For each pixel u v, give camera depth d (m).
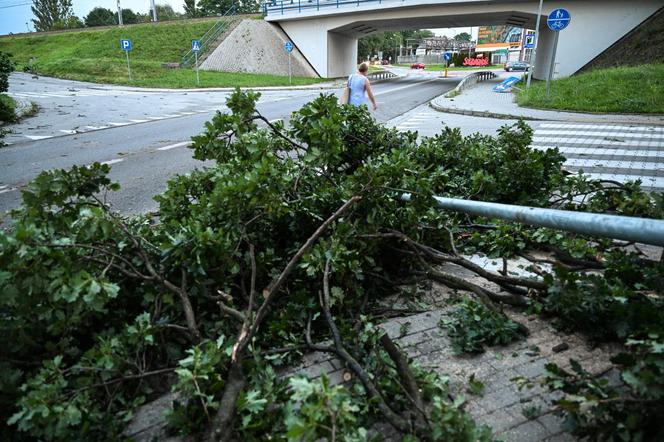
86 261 2.59
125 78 33.66
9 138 12.15
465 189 4.72
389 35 121.38
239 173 3.64
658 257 3.99
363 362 2.41
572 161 8.39
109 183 3.18
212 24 46.03
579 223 2.20
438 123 14.59
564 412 1.94
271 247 3.45
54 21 94.75
